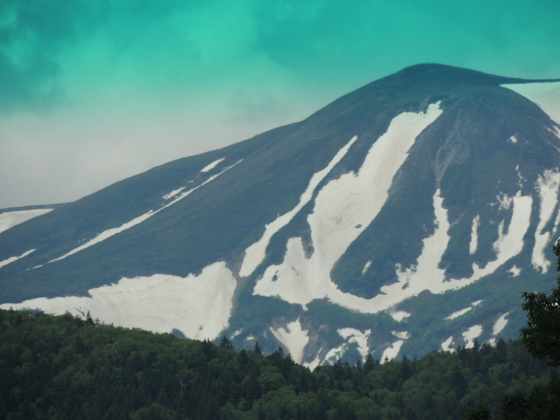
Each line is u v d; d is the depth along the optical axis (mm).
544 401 174125
